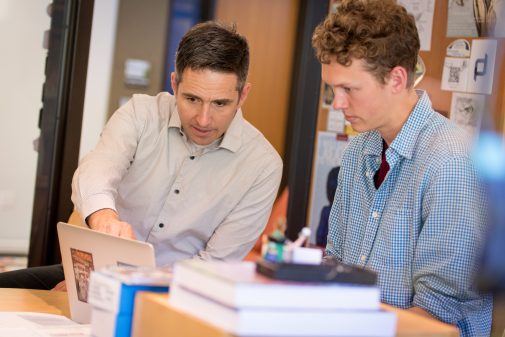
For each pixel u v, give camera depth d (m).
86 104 4.14
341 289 1.32
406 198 1.97
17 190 4.16
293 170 3.95
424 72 3.19
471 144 1.91
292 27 4.11
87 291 1.93
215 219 2.62
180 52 2.33
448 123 1.99
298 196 3.94
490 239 1.34
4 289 2.37
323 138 3.81
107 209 2.22
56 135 3.71
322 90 3.84
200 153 2.58
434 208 1.89
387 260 2.00
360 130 1.98
